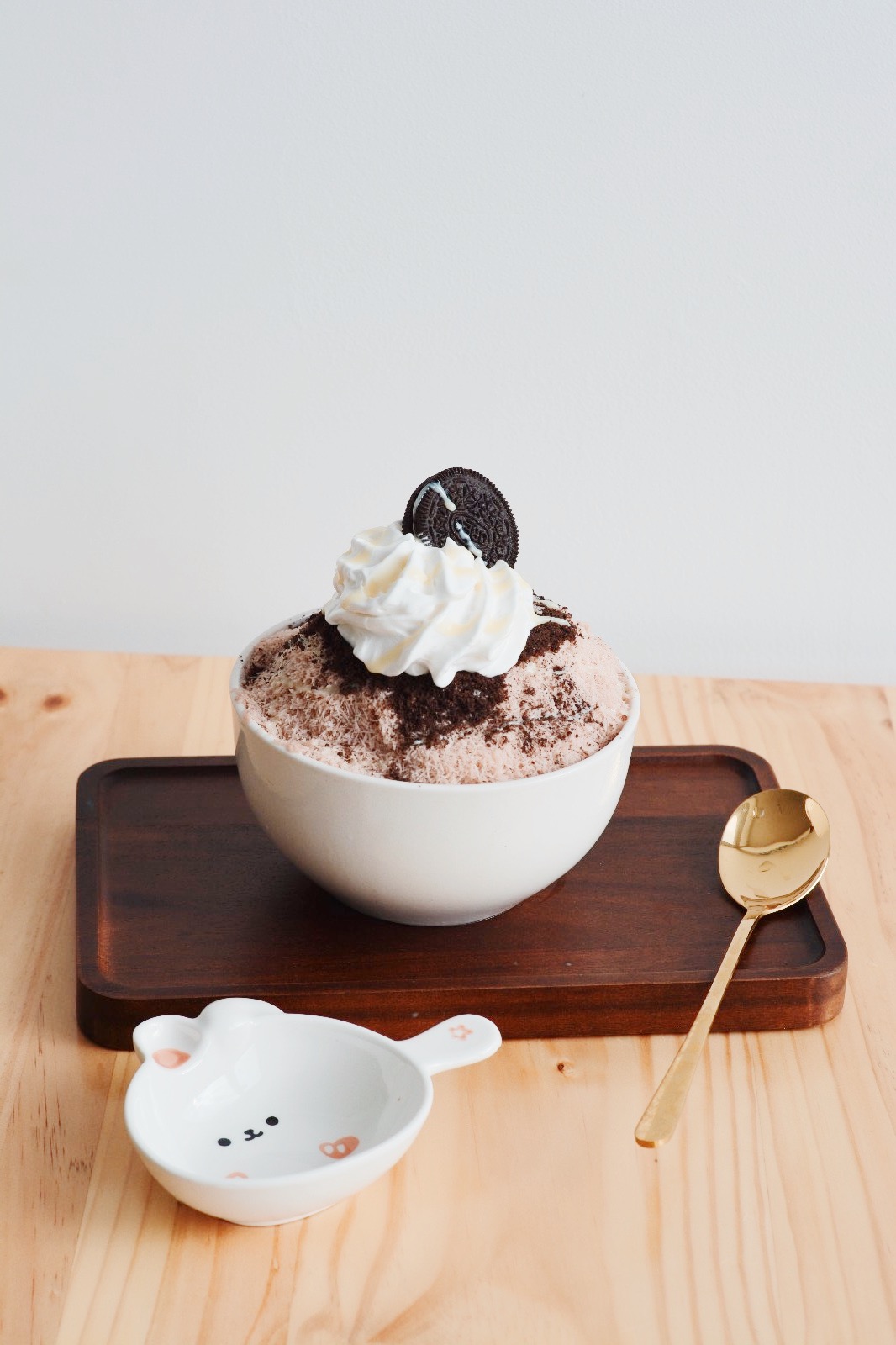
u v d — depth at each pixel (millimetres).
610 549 1250
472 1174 736
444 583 786
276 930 825
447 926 831
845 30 1104
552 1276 701
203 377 1190
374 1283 696
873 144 1130
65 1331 677
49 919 853
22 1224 711
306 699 796
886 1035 809
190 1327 679
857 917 875
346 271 1160
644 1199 729
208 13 1093
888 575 1264
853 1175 742
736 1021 805
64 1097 760
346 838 779
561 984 792
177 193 1138
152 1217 716
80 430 1207
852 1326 689
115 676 1068
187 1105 739
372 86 1112
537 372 1191
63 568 1258
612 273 1162
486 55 1106
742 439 1214
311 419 1203
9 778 956
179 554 1252
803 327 1181
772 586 1267
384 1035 793
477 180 1136
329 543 1245
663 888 861
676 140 1130
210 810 911
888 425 1211
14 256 1151
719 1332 686
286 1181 686
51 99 1110
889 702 1079
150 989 780
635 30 1103
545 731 792
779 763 1002
